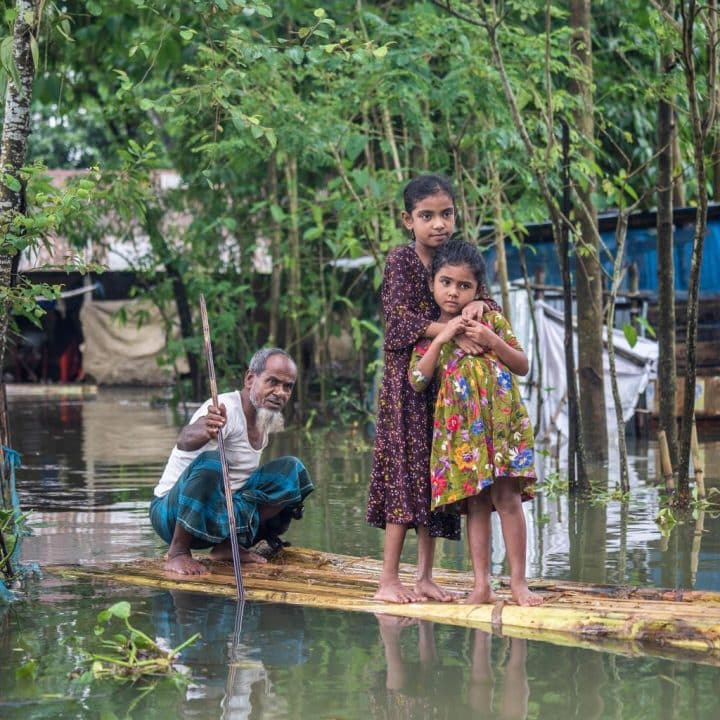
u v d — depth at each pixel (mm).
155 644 4973
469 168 13586
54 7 7113
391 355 6031
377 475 6078
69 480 11328
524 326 14234
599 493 9750
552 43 11500
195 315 22453
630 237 14688
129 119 17734
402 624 5516
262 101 12938
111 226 19984
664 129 9820
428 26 11828
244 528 6855
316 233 14461
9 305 6781
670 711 4184
